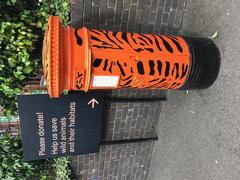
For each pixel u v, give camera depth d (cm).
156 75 224
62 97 283
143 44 221
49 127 290
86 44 204
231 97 228
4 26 267
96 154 346
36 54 293
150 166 373
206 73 236
